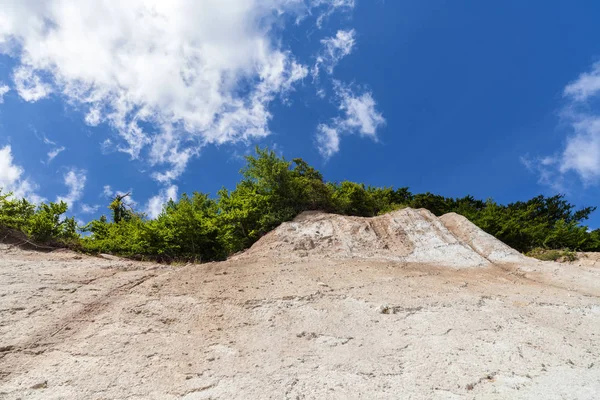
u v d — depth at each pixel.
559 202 28.78
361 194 18.23
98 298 6.69
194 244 12.53
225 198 15.48
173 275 8.48
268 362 5.13
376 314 6.95
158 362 4.99
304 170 17.78
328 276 9.30
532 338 6.09
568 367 5.17
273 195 15.15
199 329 6.04
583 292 8.99
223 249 13.23
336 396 4.40
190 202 15.91
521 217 22.69
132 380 4.54
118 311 6.28
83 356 4.94
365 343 5.83
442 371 5.01
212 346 5.53
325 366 5.09
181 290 7.54
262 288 8.06
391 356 5.42
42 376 4.44
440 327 6.44
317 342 5.82
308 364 5.12
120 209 16.67
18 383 4.27
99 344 5.25
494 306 7.61
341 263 10.81
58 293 6.63
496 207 22.73
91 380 4.46
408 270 10.46
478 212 22.22
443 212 25.22
